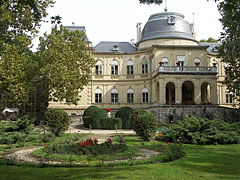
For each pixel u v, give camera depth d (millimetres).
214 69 35469
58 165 9258
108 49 44906
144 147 14352
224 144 15906
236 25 25891
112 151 11742
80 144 12047
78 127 31234
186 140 16672
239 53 26453
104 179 7188
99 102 42750
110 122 28547
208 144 15945
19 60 25547
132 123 18484
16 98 25219
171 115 31922
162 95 34344
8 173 8117
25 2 10930
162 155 11398
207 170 8453
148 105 41000
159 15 43594
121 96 43062
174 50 39094
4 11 19875
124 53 43531
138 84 42625
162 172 8086
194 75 35062
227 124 17656
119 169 8594
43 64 27531
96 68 43375
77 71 29375
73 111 39281
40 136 16922
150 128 17578
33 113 38781
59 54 27297
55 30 30578
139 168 8750
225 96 44938
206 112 32312
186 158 10820
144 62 42531
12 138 15555
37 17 11781
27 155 11742
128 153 11352
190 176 7602
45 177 7520
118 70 43562
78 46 31188
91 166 9227
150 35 42500
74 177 7469
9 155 11797
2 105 37250
